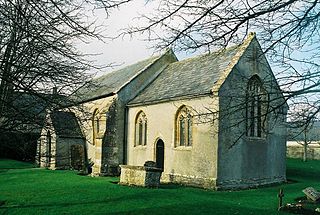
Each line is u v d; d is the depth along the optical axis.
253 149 22.69
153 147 25.88
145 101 26.70
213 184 20.47
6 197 17.08
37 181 23.17
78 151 32.66
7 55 7.84
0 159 38.72
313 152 40.25
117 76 35.09
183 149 22.97
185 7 5.52
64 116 9.71
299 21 5.25
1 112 8.34
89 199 16.25
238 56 21.69
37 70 8.19
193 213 13.14
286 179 25.88
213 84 21.59
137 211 13.56
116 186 20.36
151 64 30.61
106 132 27.92
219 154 20.58
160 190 18.77
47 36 8.16
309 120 5.27
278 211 14.27
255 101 6.08
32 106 8.79
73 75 8.41
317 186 22.88
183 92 23.41
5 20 8.12
